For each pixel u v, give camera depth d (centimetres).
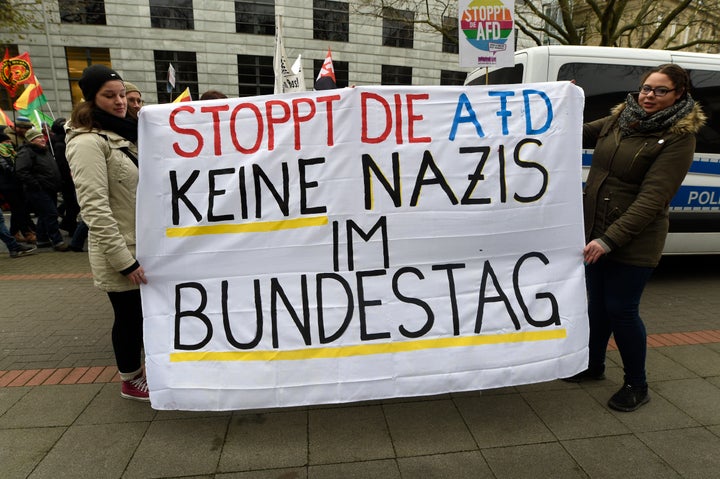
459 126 238
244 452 222
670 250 471
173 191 230
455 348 240
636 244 239
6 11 1489
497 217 242
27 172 618
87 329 373
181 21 1855
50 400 265
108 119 230
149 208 229
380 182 235
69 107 1852
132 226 239
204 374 232
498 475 207
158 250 231
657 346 340
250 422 246
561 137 243
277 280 234
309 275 235
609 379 290
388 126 234
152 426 241
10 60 955
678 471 210
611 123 256
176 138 229
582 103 242
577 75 416
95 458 217
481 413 254
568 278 248
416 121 236
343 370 235
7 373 297
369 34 1991
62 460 216
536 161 242
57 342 347
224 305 233
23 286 487
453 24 1620
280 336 234
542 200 243
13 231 720
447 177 239
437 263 240
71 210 739
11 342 347
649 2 1038
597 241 238
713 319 397
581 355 248
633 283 243
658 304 438
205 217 231
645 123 230
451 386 240
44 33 1761
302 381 233
